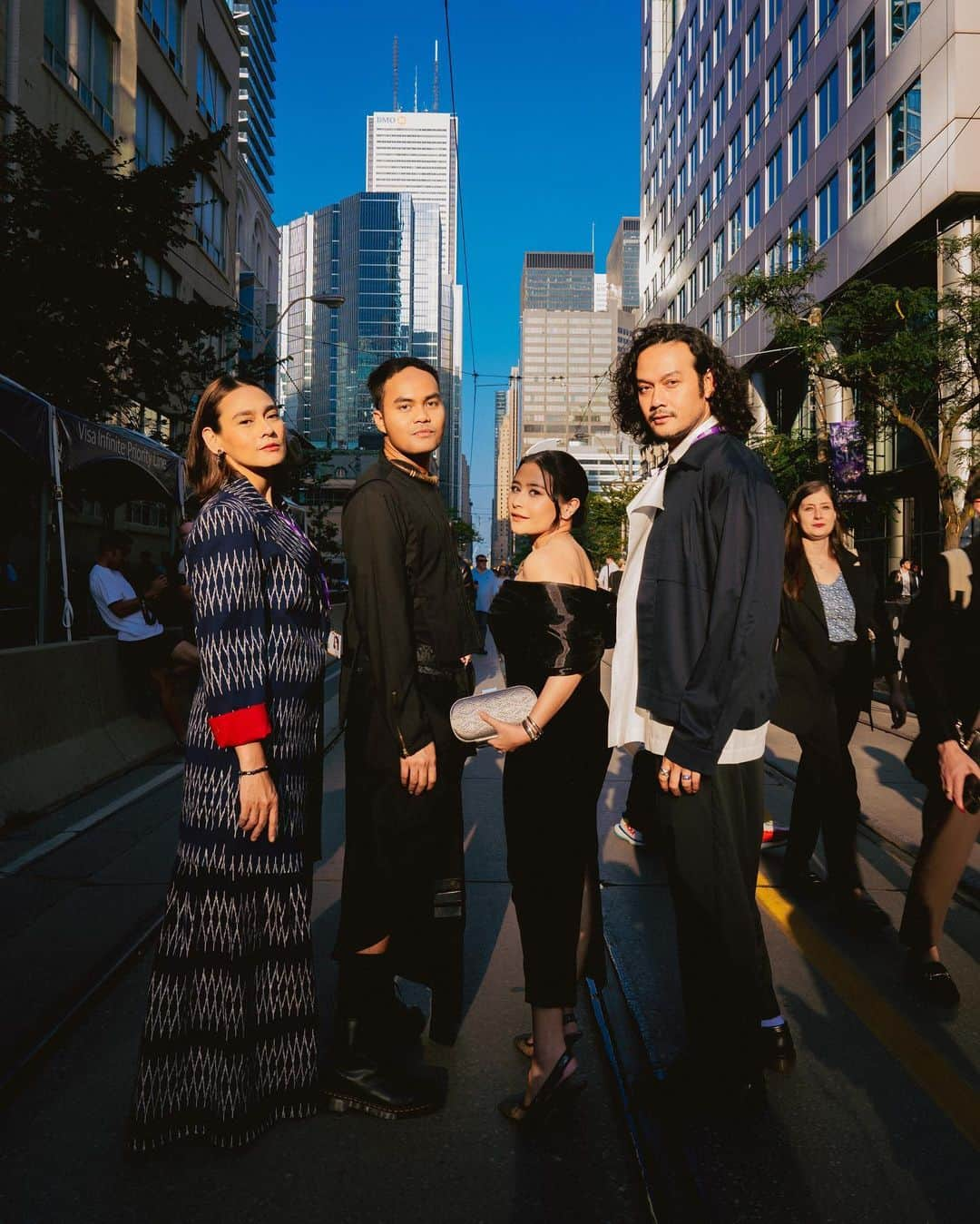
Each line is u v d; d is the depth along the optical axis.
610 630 2.54
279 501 2.42
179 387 13.72
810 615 3.61
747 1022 2.25
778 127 29.12
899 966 3.15
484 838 4.73
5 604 11.18
